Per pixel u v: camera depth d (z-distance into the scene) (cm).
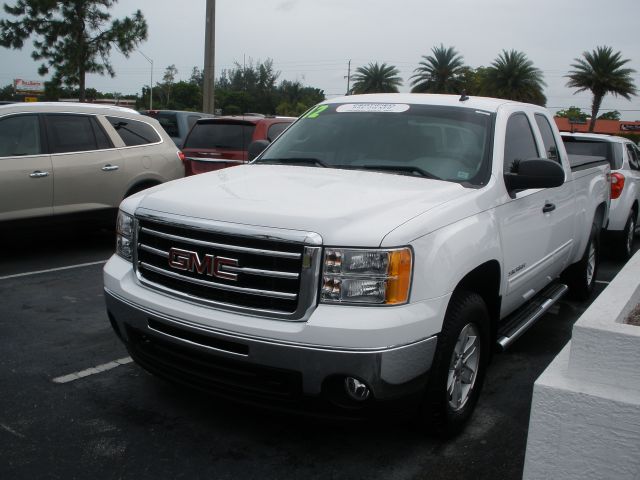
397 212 339
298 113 8175
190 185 396
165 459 350
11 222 763
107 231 1009
